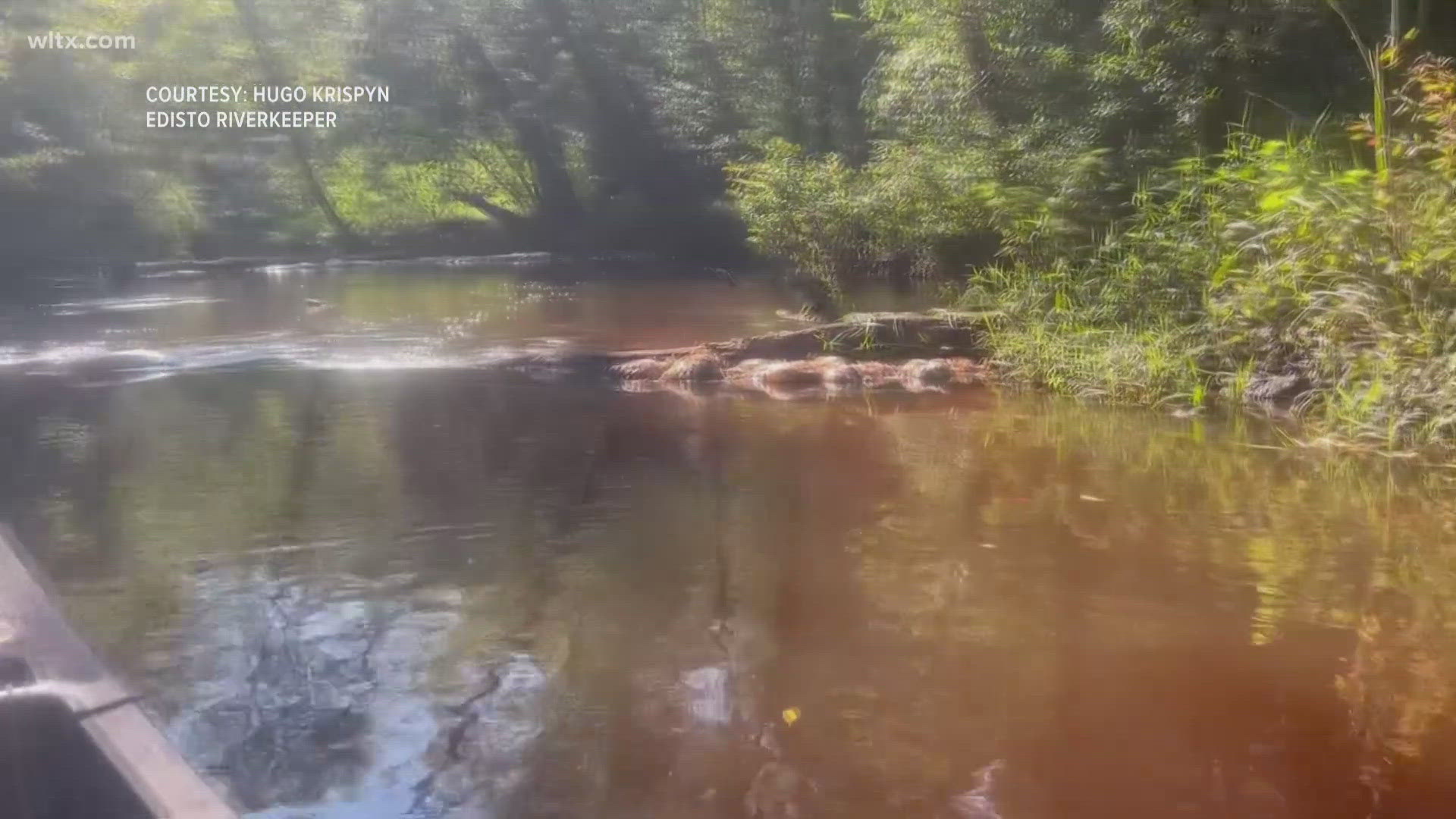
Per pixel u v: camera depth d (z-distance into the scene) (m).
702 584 3.61
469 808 2.33
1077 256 8.42
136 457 5.27
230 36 18.16
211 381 7.32
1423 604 3.42
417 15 18.98
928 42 10.98
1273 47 8.64
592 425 6.05
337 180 20.25
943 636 3.22
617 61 18.98
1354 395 5.99
